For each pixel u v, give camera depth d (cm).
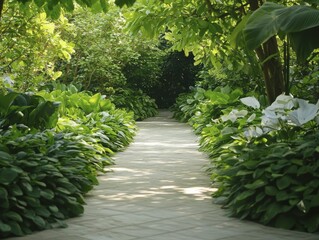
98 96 1387
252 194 551
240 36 653
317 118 630
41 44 1066
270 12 499
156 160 1030
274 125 655
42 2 546
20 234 490
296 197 525
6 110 792
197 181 792
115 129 1259
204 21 811
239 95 1450
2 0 564
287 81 870
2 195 489
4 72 1107
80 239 483
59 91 1384
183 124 1953
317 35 475
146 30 844
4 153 548
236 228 523
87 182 657
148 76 2386
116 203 639
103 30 1775
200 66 2586
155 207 617
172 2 845
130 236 494
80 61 1780
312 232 506
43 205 543
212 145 1030
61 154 661
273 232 508
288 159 568
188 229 519
